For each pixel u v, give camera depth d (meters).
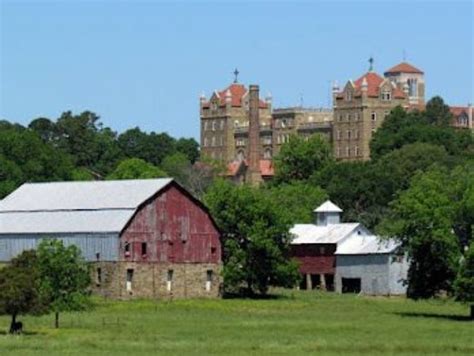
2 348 193.25
